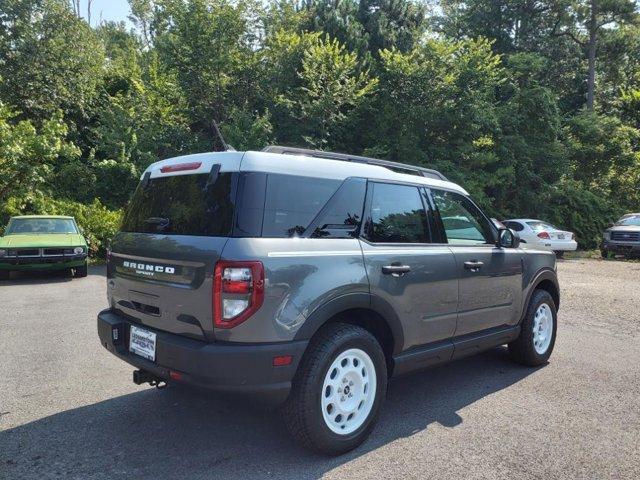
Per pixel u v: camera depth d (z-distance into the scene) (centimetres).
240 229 311
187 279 320
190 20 2111
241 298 301
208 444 361
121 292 387
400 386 493
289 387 315
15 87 2181
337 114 2180
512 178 2266
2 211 1484
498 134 2300
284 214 329
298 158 352
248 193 318
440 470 327
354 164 388
